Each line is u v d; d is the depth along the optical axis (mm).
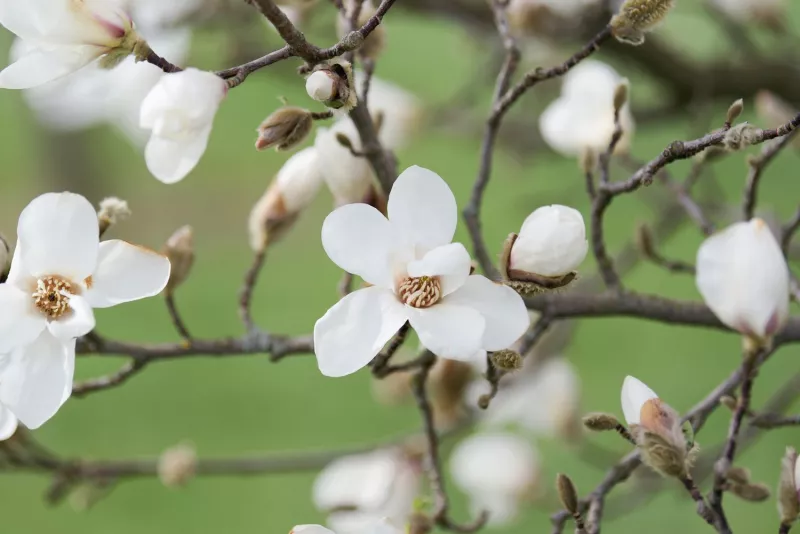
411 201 1602
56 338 1596
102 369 3873
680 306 1759
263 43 2168
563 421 2084
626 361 3551
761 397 3271
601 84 1863
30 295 1597
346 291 1746
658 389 3412
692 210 1832
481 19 2295
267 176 5184
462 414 1980
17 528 3467
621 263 2146
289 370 3898
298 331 3975
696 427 1681
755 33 2873
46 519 3510
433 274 1576
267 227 1753
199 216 5031
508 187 3857
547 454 3104
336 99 1582
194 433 3654
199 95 1581
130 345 1745
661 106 2365
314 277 4324
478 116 2504
